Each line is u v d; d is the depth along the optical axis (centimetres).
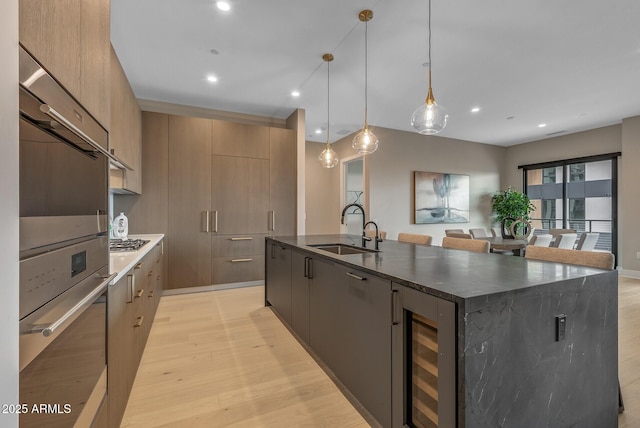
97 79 129
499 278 130
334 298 194
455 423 104
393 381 138
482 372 104
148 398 179
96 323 115
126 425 157
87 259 111
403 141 612
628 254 519
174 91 403
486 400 105
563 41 288
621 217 544
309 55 313
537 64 333
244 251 438
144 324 233
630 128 516
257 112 489
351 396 182
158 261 330
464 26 265
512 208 659
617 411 145
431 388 123
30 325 72
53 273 85
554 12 246
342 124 564
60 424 87
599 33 275
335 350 192
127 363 170
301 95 420
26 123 72
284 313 292
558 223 654
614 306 144
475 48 299
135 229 377
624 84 384
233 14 249
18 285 64
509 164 738
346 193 671
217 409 170
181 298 381
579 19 255
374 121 548
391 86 391
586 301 134
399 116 517
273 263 327
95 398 114
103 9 138
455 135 644
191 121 407
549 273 141
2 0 59
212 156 419
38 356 76
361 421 161
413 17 253
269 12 246
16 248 64
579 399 131
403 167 612
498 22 259
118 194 371
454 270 150
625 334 269
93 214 118
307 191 684
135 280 192
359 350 165
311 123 556
